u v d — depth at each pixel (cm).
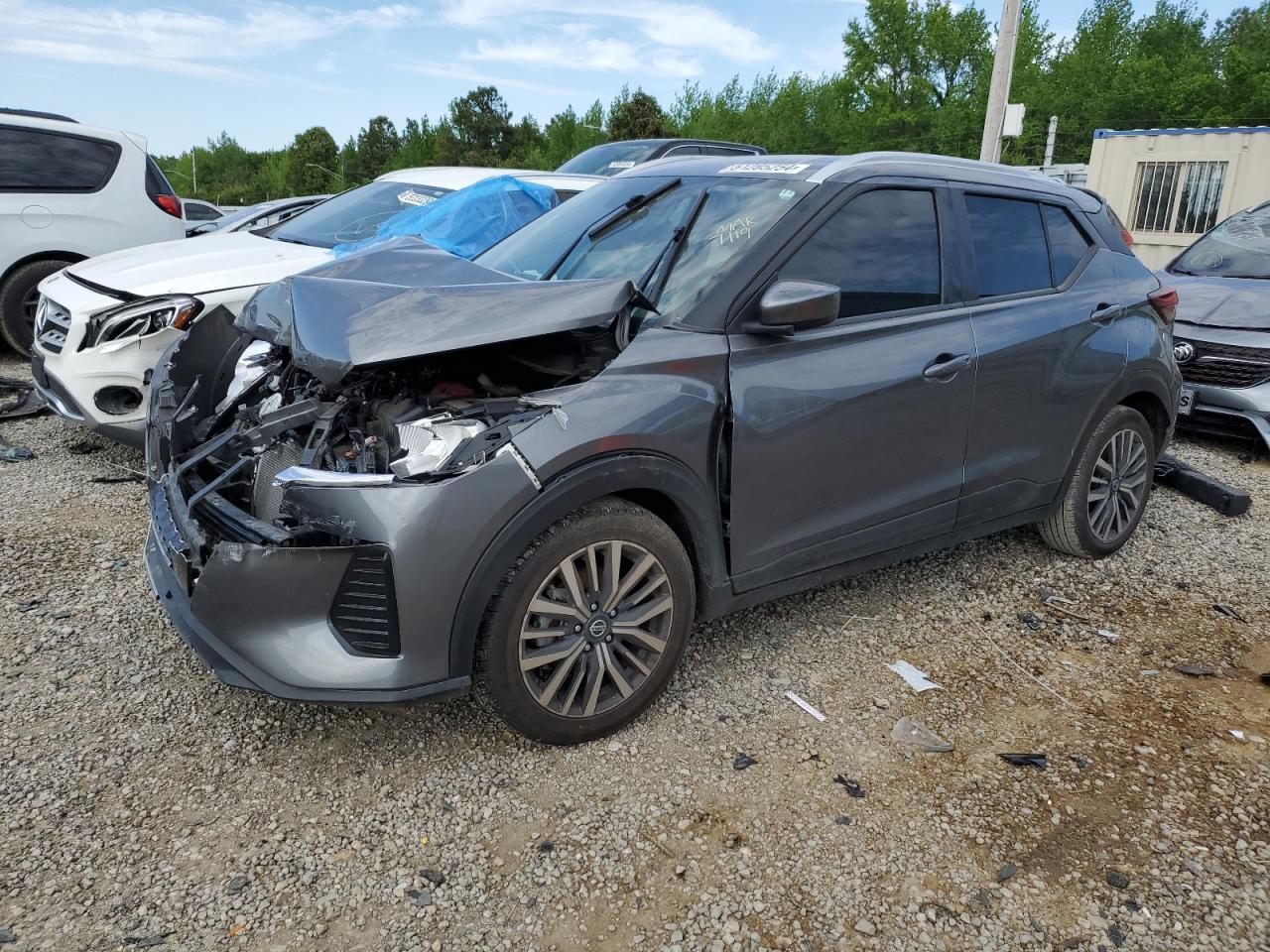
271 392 339
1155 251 1792
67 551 409
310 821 251
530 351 296
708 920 222
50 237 745
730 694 318
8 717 290
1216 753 294
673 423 274
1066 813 264
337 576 240
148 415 334
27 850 236
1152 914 228
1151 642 366
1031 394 374
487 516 244
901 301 336
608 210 367
